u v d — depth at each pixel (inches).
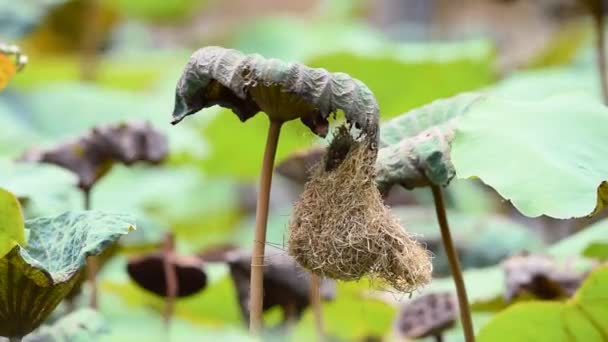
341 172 93.5
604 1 144.9
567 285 112.0
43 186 116.0
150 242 118.0
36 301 92.1
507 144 93.3
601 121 95.6
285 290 108.7
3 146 179.0
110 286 126.8
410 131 101.3
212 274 125.4
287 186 186.2
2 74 103.5
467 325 100.7
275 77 90.7
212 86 92.9
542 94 162.2
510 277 113.2
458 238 135.3
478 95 101.9
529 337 108.0
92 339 99.8
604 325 106.2
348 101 91.7
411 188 98.3
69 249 94.4
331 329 130.3
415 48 178.4
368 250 92.9
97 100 189.9
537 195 91.0
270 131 92.8
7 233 89.6
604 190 93.6
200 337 94.6
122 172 181.3
